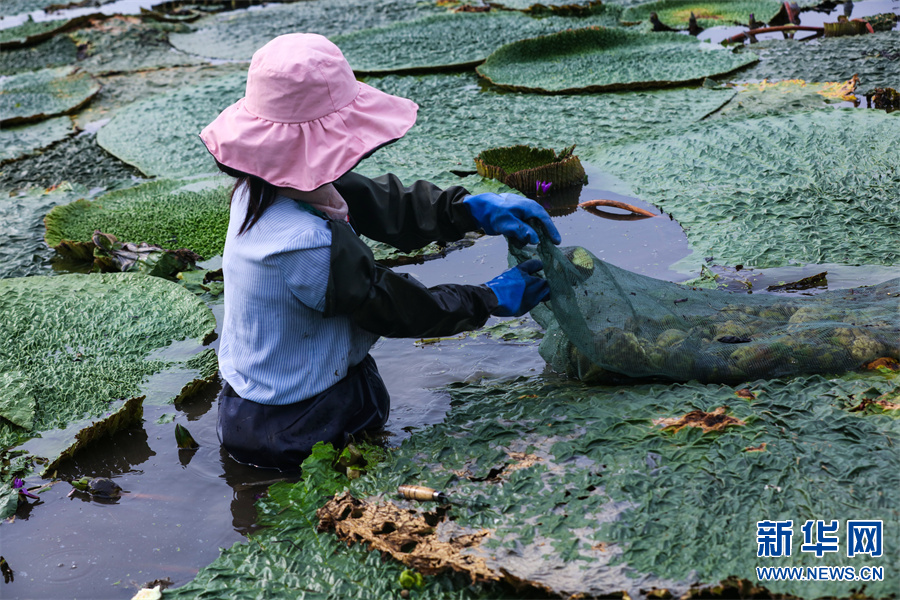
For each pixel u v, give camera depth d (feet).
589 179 12.46
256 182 6.19
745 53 17.60
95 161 15.20
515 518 5.45
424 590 5.14
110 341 8.96
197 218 12.17
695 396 6.46
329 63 5.89
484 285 6.87
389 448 6.67
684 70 16.97
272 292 6.32
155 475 6.85
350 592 5.22
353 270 6.15
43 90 19.83
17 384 8.07
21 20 28.43
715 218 10.59
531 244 7.43
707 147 12.60
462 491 5.85
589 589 4.72
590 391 7.00
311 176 5.84
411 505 5.81
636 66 17.53
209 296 10.12
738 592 4.57
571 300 6.93
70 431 7.47
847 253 9.27
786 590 4.50
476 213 7.32
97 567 5.81
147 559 5.86
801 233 9.85
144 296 9.78
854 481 5.18
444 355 8.32
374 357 8.41
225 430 6.88
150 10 27.76
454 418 6.91
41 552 6.00
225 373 6.97
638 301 7.41
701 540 4.94
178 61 22.15
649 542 5.00
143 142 15.71
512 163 13.00
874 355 6.70
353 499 5.93
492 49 19.66
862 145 11.79
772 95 14.98
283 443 6.66
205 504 6.44
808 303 7.70
